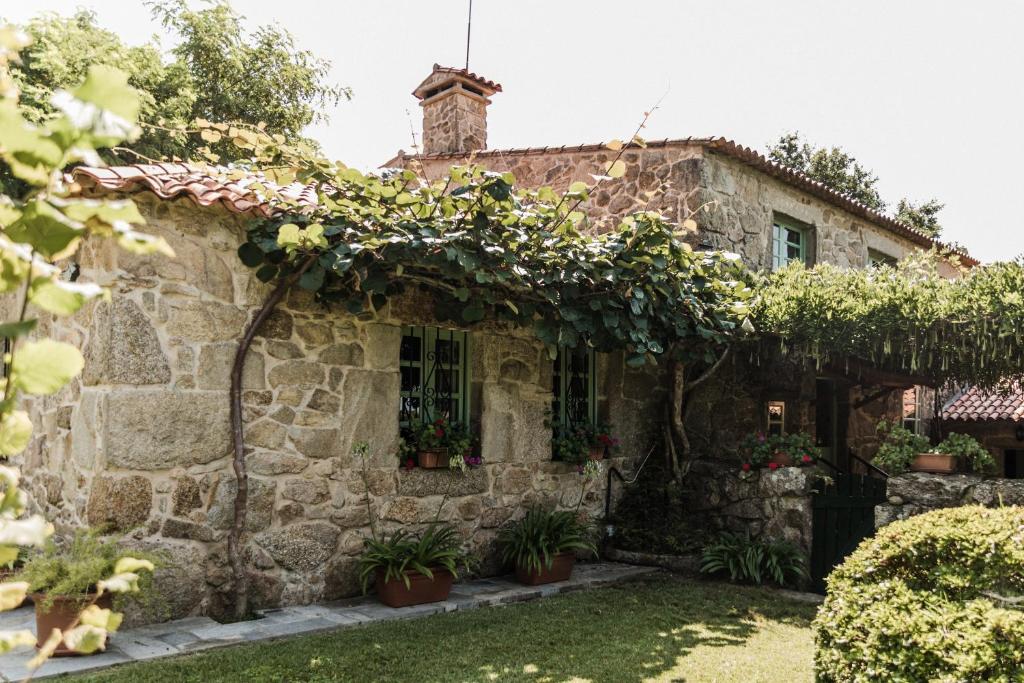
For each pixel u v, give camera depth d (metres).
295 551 6.03
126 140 0.92
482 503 7.34
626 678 4.70
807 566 7.46
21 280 1.00
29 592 4.68
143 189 5.30
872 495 7.28
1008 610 3.49
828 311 7.35
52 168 0.91
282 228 5.11
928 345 6.94
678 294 7.27
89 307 5.49
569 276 6.40
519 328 7.77
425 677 4.59
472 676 4.64
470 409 7.45
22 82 11.89
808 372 8.45
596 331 6.93
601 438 8.38
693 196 8.85
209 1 17.50
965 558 3.86
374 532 6.49
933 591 3.86
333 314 6.35
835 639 3.88
